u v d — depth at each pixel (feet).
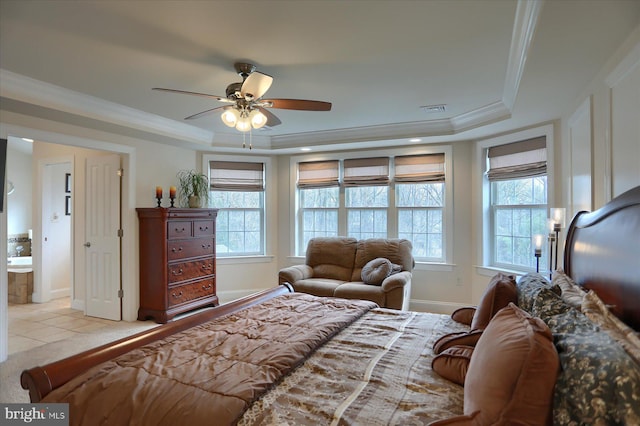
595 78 8.23
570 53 7.06
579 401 2.91
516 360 3.24
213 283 15.81
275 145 16.96
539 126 12.29
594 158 8.40
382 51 8.13
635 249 4.22
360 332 6.68
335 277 14.79
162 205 15.30
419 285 15.80
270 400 4.22
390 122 14.24
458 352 4.95
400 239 14.89
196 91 10.62
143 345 5.83
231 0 6.17
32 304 16.56
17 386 8.64
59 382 4.66
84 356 5.15
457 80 9.81
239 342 5.87
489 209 14.61
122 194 14.03
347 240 15.53
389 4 6.31
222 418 3.78
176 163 16.07
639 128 6.10
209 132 15.72
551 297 4.95
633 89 6.31
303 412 3.97
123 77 9.55
